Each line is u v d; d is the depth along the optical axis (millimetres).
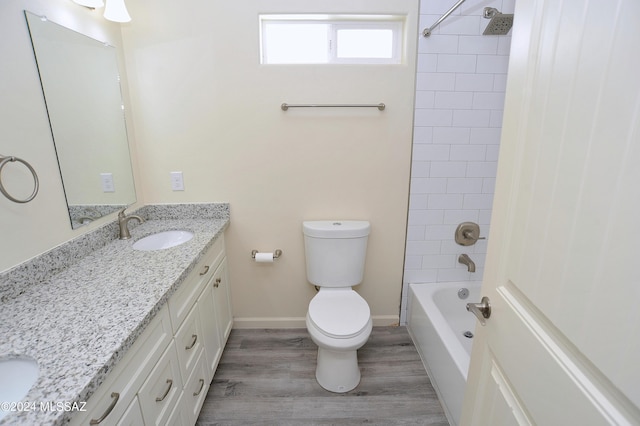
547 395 578
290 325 2160
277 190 1900
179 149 1812
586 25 479
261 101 1757
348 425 1465
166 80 1717
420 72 1740
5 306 948
